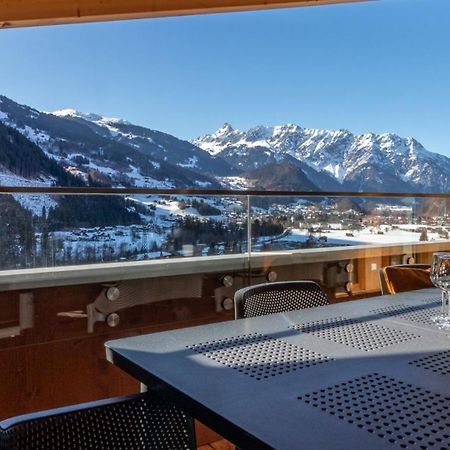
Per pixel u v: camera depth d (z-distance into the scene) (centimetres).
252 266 320
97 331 249
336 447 77
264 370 111
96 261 258
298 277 341
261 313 189
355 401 95
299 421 86
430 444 79
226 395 97
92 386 242
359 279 371
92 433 120
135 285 267
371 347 128
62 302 241
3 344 221
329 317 161
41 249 242
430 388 101
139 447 125
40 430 113
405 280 252
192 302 290
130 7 352
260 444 79
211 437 254
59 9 342
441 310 170
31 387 226
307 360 118
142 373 112
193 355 121
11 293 227
